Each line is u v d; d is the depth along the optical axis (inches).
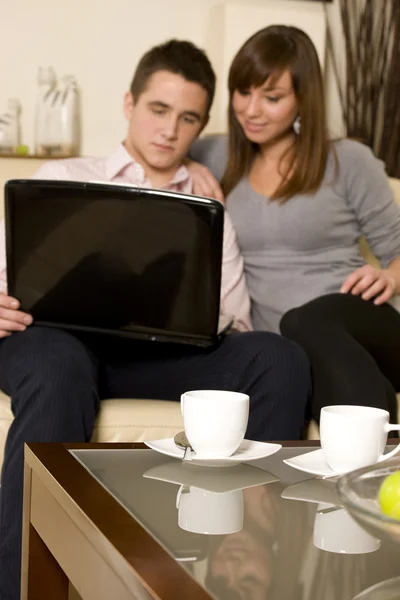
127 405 63.4
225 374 64.7
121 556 26.5
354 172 84.9
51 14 121.0
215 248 59.9
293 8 133.2
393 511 26.6
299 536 29.5
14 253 62.8
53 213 60.9
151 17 126.1
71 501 32.6
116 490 34.5
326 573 26.0
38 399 56.5
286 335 70.5
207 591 23.9
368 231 86.5
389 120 133.0
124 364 68.9
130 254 60.7
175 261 60.6
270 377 62.4
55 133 116.5
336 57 137.5
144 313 62.4
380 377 65.2
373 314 75.7
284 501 33.8
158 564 25.9
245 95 83.3
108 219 60.1
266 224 83.0
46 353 58.7
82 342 67.4
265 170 85.0
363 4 137.2
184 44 81.2
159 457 40.5
